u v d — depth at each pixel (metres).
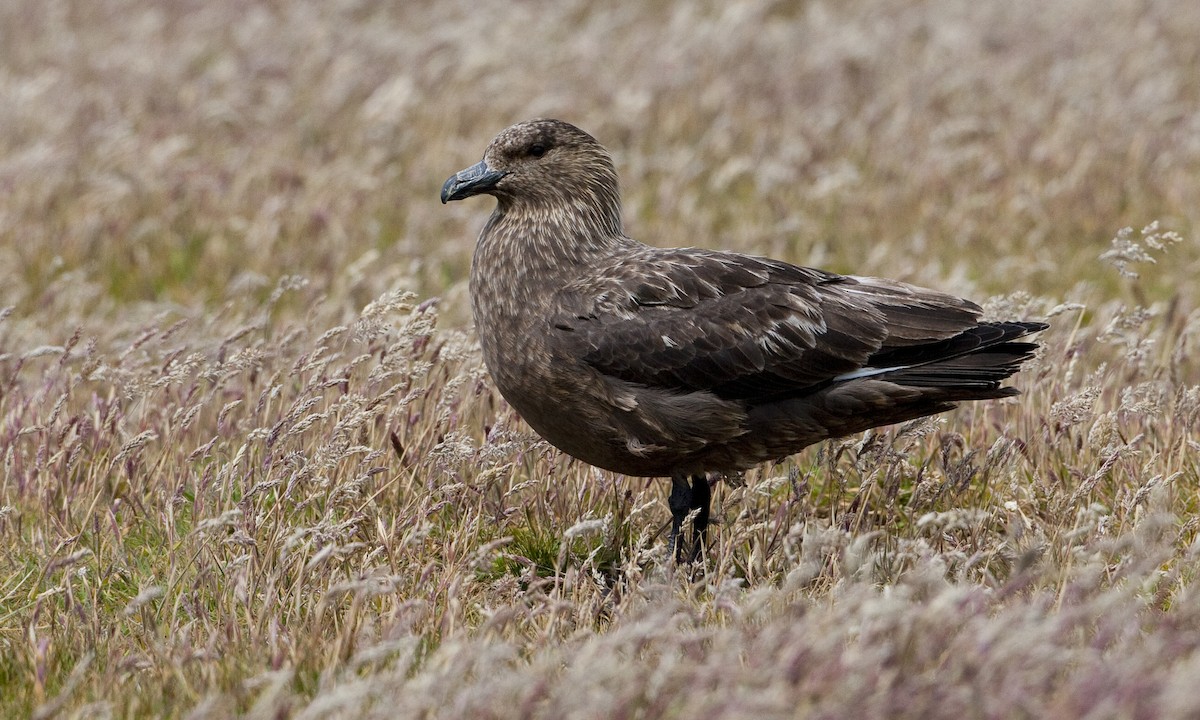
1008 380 12.70
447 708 7.40
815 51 25.14
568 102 22.73
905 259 17.19
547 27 27.23
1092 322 14.28
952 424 12.57
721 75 24.30
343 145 21.64
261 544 10.07
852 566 8.52
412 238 17.36
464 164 20.86
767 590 8.01
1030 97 22.91
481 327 10.48
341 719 7.42
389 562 9.89
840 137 21.88
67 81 23.48
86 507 10.86
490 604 9.41
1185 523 10.47
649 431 9.97
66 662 8.85
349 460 10.95
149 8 28.23
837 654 7.46
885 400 9.88
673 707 7.33
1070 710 6.73
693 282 9.96
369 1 28.64
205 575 9.61
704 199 19.89
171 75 24.11
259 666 8.48
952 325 9.98
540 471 11.23
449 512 10.86
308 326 13.05
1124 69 23.83
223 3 28.61
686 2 29.08
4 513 9.95
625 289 9.95
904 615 7.33
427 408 11.62
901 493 11.52
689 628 8.45
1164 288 16.66
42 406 12.13
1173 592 8.89
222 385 11.99
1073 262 17.31
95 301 16.67
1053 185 18.98
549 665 7.45
